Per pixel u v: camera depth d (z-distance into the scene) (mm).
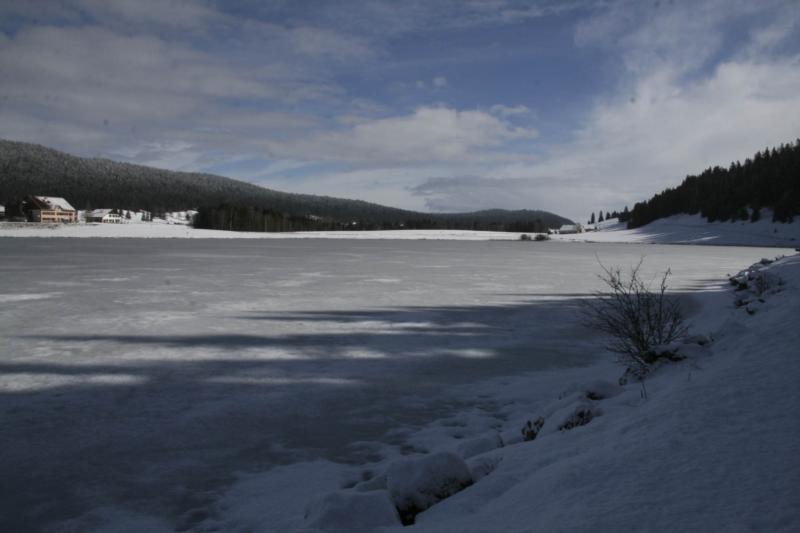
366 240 91062
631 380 6090
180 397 6621
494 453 4062
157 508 3947
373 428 5668
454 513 3031
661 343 6613
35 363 8203
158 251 42000
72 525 3721
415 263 33156
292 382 7355
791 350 4785
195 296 16188
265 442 5250
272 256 37906
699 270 29484
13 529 3670
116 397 6590
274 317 12680
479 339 10422
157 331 10828
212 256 36625
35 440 5223
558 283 21625
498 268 29906
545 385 7297
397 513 3074
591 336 10805
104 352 8977
